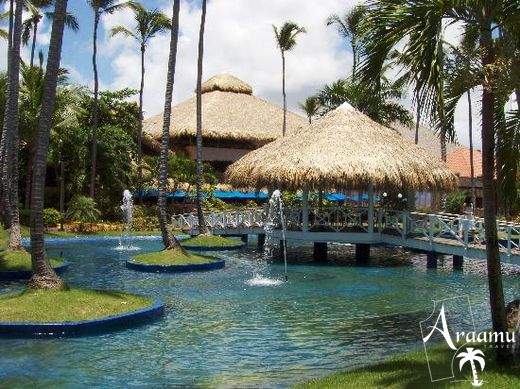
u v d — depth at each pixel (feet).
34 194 38.75
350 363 29.07
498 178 28.58
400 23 23.58
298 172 67.62
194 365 28.66
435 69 22.68
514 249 55.11
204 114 146.10
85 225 104.83
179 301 45.19
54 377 26.48
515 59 23.15
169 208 123.03
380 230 71.15
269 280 55.98
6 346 31.55
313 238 72.28
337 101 122.62
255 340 33.63
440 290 51.13
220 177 145.07
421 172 70.03
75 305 36.58
